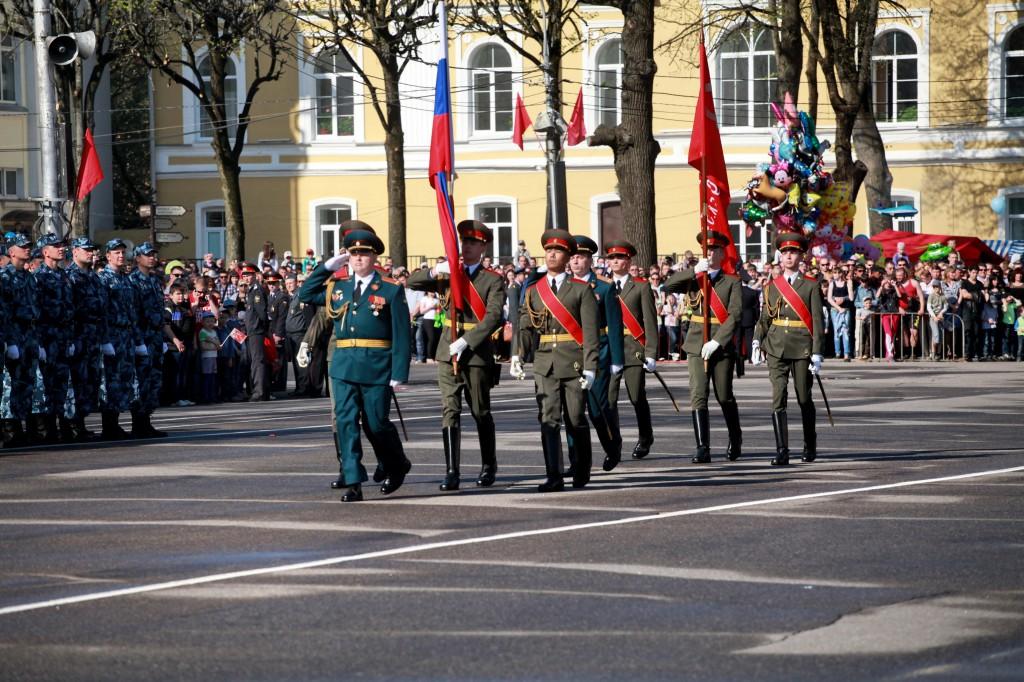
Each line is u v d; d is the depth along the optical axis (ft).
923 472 57.93
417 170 209.97
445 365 54.34
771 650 29.50
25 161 190.70
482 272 54.70
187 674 27.94
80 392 74.13
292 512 48.19
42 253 76.33
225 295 119.34
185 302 102.17
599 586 35.60
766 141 202.18
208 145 211.20
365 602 33.94
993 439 70.54
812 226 146.41
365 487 55.06
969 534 42.91
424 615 32.60
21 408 71.67
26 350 71.61
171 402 101.96
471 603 33.78
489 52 207.21
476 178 208.13
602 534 43.11
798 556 39.42
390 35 172.45
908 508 48.08
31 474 59.77
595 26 204.23
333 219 212.64
